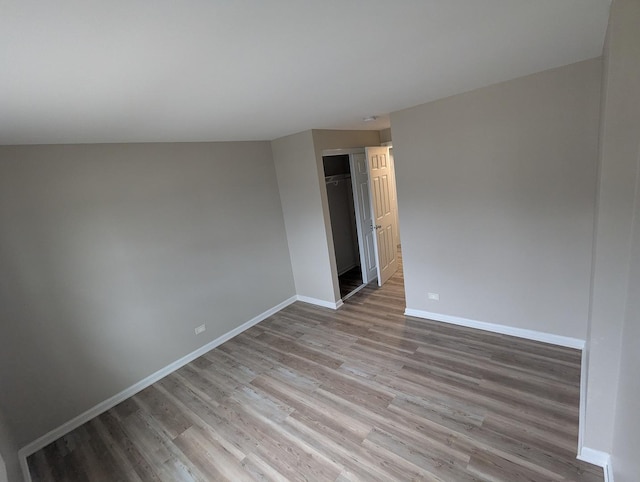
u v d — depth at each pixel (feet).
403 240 11.91
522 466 6.11
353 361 10.18
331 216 18.08
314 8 3.58
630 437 4.39
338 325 12.70
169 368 10.93
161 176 10.55
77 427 8.85
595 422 5.84
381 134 17.04
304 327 12.92
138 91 5.53
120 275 9.73
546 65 7.56
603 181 4.96
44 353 8.37
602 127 5.05
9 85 4.51
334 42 4.60
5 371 7.79
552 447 6.39
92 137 8.35
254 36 4.09
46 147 8.34
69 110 5.95
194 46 4.14
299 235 14.44
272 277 14.39
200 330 11.79
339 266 18.76
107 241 9.44
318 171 13.00
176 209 10.96
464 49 5.58
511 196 9.27
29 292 8.13
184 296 11.28
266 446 7.39
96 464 7.55
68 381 8.77
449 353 9.87
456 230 10.55
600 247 5.21
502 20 4.55
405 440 7.02
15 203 7.91
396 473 6.31
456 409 7.68
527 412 7.30
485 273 10.34
